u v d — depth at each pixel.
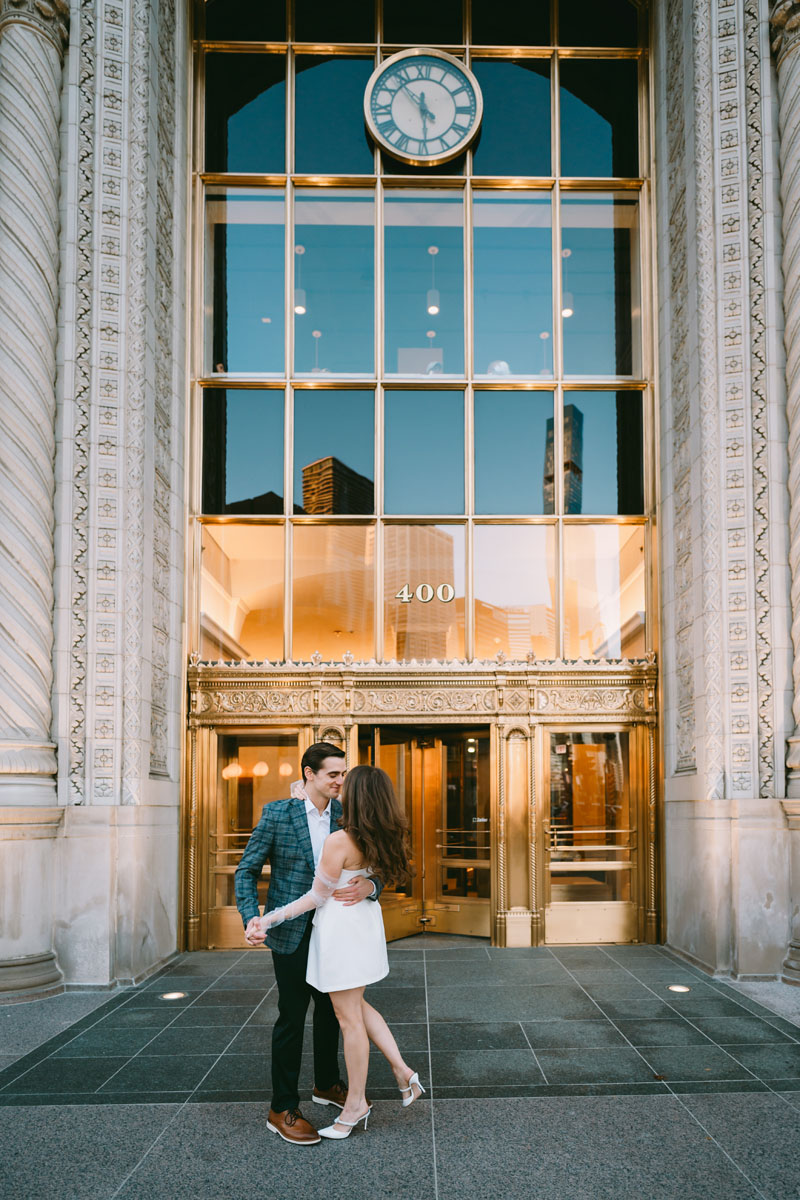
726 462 8.24
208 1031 6.10
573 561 9.80
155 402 8.81
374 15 10.50
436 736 10.02
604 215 10.34
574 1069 5.22
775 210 8.38
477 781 9.73
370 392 10.00
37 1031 6.12
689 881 8.41
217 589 9.70
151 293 8.57
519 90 10.48
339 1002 4.27
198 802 9.33
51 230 7.90
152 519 8.42
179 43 9.84
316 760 4.49
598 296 10.21
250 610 9.66
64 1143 4.23
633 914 9.32
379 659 9.57
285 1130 4.20
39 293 7.70
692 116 8.88
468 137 10.21
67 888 7.39
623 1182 3.81
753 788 7.84
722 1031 5.99
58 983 7.20
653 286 10.06
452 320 10.12
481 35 10.52
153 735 8.50
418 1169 3.93
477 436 9.95
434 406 10.01
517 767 9.39
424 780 10.04
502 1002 6.79
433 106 10.31
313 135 10.33
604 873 9.36
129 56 8.43
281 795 9.41
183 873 9.20
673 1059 5.39
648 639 9.70
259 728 9.45
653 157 10.23
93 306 8.10
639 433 10.02
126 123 8.34
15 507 7.44
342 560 9.74
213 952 9.04
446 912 9.79
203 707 9.43
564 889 9.33
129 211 8.28
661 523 9.62
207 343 10.04
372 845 4.17
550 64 10.50
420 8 10.54
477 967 8.06
